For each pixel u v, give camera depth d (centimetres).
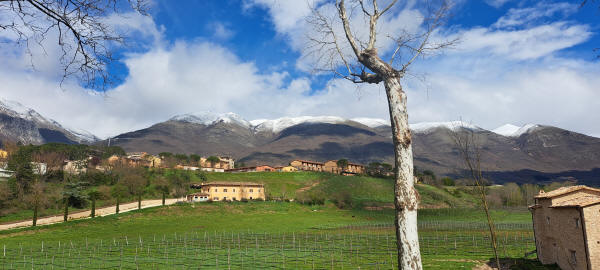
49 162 12444
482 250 4950
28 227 7688
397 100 1116
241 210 11388
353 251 5066
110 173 13488
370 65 1170
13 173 10919
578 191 3334
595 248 2752
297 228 8638
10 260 4597
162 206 10731
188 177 15288
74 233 7412
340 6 1254
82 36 856
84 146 15338
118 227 8219
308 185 16962
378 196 15325
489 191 14025
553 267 3297
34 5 778
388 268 3816
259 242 6209
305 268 3881
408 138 1097
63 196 10181
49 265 4188
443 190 16762
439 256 4531
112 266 4059
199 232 7788
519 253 4612
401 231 1054
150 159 17600
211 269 3862
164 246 5688
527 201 12825
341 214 11800
